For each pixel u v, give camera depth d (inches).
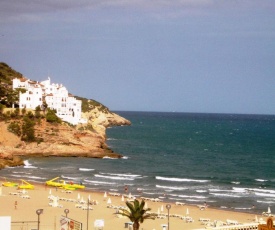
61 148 7185.0
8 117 7283.5
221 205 4190.5
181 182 5497.1
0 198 3973.9
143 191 4822.8
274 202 4377.5
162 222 3302.2
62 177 5536.4
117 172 6082.7
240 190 5002.5
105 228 3063.5
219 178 5871.1
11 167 6156.5
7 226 1993.1
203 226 3203.7
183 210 3833.7
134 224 2721.5
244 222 3363.7
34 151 7071.9
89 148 7342.5
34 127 7239.2
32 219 3213.6
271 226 2186.3
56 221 3179.1
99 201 4035.4
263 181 5708.7
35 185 4857.3
